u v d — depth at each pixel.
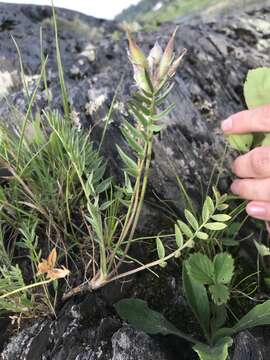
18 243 0.17
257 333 0.17
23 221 0.17
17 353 0.16
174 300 0.18
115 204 0.17
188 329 0.17
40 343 0.16
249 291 0.19
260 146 0.19
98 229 0.15
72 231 0.18
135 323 0.16
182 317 0.17
